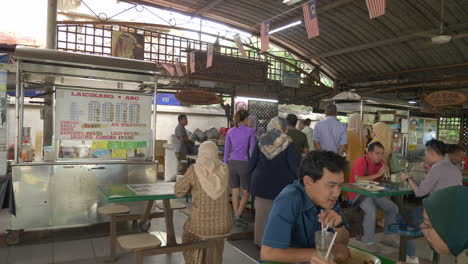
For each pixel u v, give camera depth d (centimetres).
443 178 374
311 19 383
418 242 453
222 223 300
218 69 998
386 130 544
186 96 869
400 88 1116
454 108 1074
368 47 1058
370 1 333
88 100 489
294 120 592
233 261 386
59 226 462
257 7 1023
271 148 396
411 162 802
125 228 496
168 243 379
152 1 1060
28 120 984
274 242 162
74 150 487
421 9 829
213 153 316
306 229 174
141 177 509
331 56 1210
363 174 458
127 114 514
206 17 1143
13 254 391
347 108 825
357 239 438
